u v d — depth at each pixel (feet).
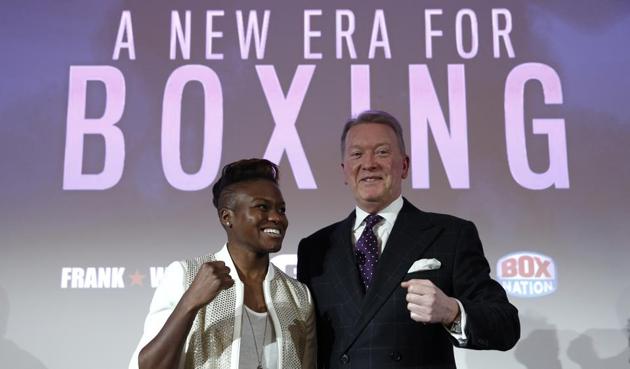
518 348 9.32
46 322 9.39
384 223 6.66
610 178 9.77
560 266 9.52
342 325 6.13
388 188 6.64
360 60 10.21
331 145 9.93
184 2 10.43
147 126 10.00
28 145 9.93
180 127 10.00
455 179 9.78
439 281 6.14
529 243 9.59
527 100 10.04
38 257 9.58
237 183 6.19
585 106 10.02
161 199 9.78
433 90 10.09
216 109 10.05
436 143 9.90
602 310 9.39
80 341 9.36
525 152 9.87
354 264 6.38
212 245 9.65
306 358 6.09
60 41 10.29
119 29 10.34
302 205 9.75
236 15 10.39
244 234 6.03
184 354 5.69
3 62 10.19
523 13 10.34
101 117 10.03
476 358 9.33
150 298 9.49
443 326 5.89
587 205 9.70
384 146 6.70
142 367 5.37
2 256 9.58
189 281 5.83
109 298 9.49
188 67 10.19
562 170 9.80
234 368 5.56
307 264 6.69
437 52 10.23
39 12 10.38
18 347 9.32
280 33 10.32
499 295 5.98
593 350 9.29
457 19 10.34
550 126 9.95
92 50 10.27
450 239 6.30
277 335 5.86
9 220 9.69
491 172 9.80
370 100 10.07
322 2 10.43
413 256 6.22
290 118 10.02
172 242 9.65
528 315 9.39
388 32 10.32
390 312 6.02
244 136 9.97
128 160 9.89
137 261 9.59
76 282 9.52
